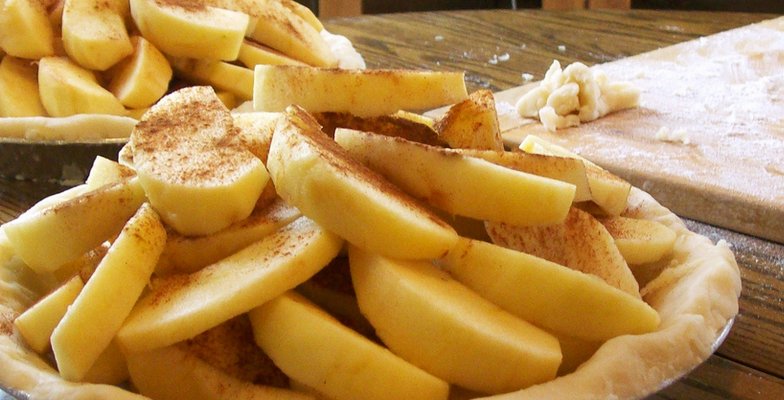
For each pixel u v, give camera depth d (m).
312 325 0.33
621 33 1.14
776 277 0.52
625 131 0.77
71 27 0.70
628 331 0.36
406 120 0.43
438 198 0.37
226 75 0.73
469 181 0.36
